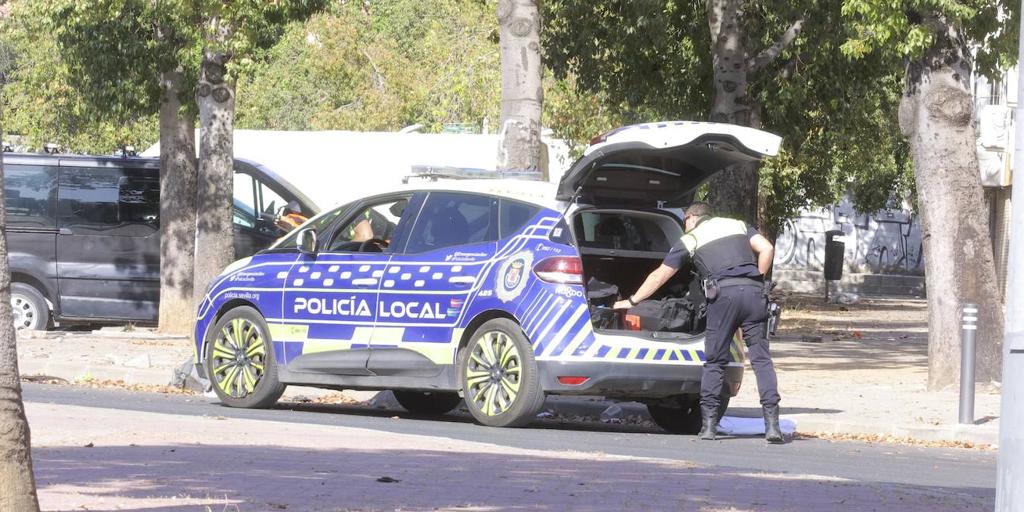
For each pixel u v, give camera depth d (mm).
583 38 77312
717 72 68125
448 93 149875
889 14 45344
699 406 37594
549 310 34594
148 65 69312
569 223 35094
